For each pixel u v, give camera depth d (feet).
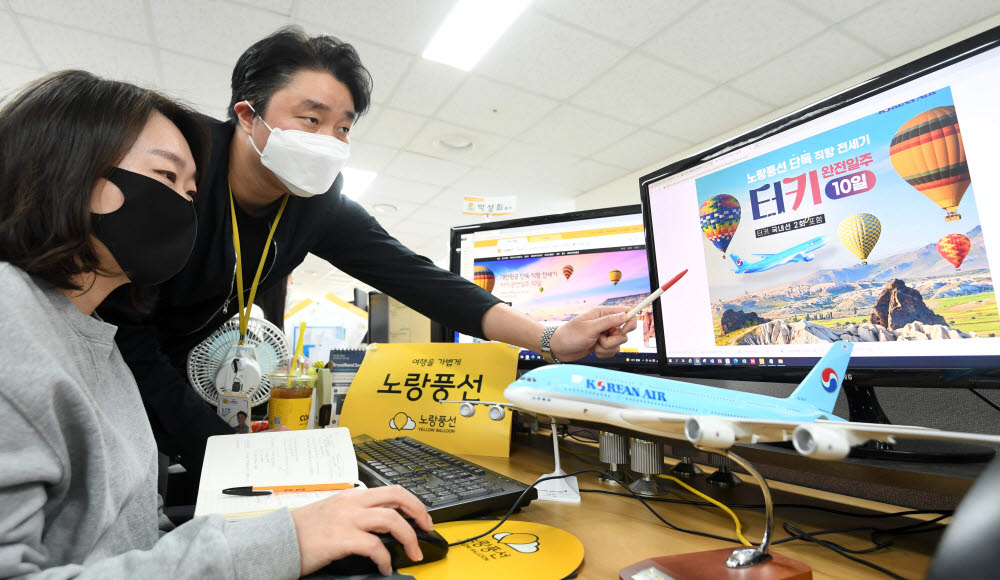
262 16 8.15
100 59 9.19
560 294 3.33
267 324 3.54
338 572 1.24
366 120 11.61
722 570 1.21
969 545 0.74
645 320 2.84
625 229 3.19
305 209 3.13
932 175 1.64
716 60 9.47
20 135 1.28
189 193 1.72
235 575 1.11
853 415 2.02
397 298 3.22
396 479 1.90
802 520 1.77
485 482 1.88
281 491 1.65
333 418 3.88
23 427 1.08
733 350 2.24
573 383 1.57
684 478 2.39
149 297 1.93
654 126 11.97
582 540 1.57
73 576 1.04
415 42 8.89
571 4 8.07
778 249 2.09
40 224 1.28
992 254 1.49
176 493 2.89
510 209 5.44
